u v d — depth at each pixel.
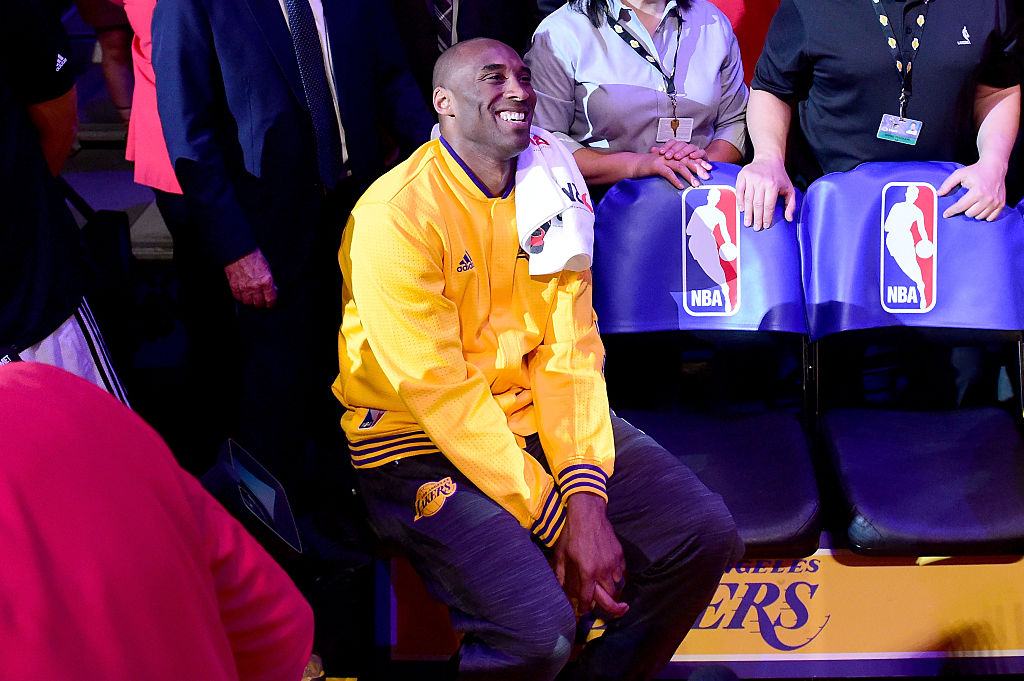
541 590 1.81
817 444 2.39
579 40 2.56
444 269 1.95
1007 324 2.33
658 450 2.05
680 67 2.59
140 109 2.62
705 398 2.91
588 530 1.88
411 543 1.92
